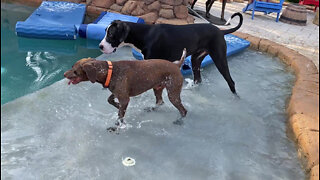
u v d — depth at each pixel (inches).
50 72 193.2
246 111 160.4
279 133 142.9
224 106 163.9
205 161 121.6
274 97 177.0
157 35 150.3
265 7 338.6
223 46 165.8
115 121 142.9
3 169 110.2
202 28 159.6
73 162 115.6
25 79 181.6
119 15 285.6
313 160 117.3
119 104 130.9
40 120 139.1
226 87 185.6
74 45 242.4
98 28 245.1
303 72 197.6
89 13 315.6
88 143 127.0
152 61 132.8
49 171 110.6
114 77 124.3
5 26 265.6
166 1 307.9
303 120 140.6
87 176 109.2
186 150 127.3
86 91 167.5
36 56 215.5
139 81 129.3
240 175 115.6
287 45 260.7
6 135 127.2
